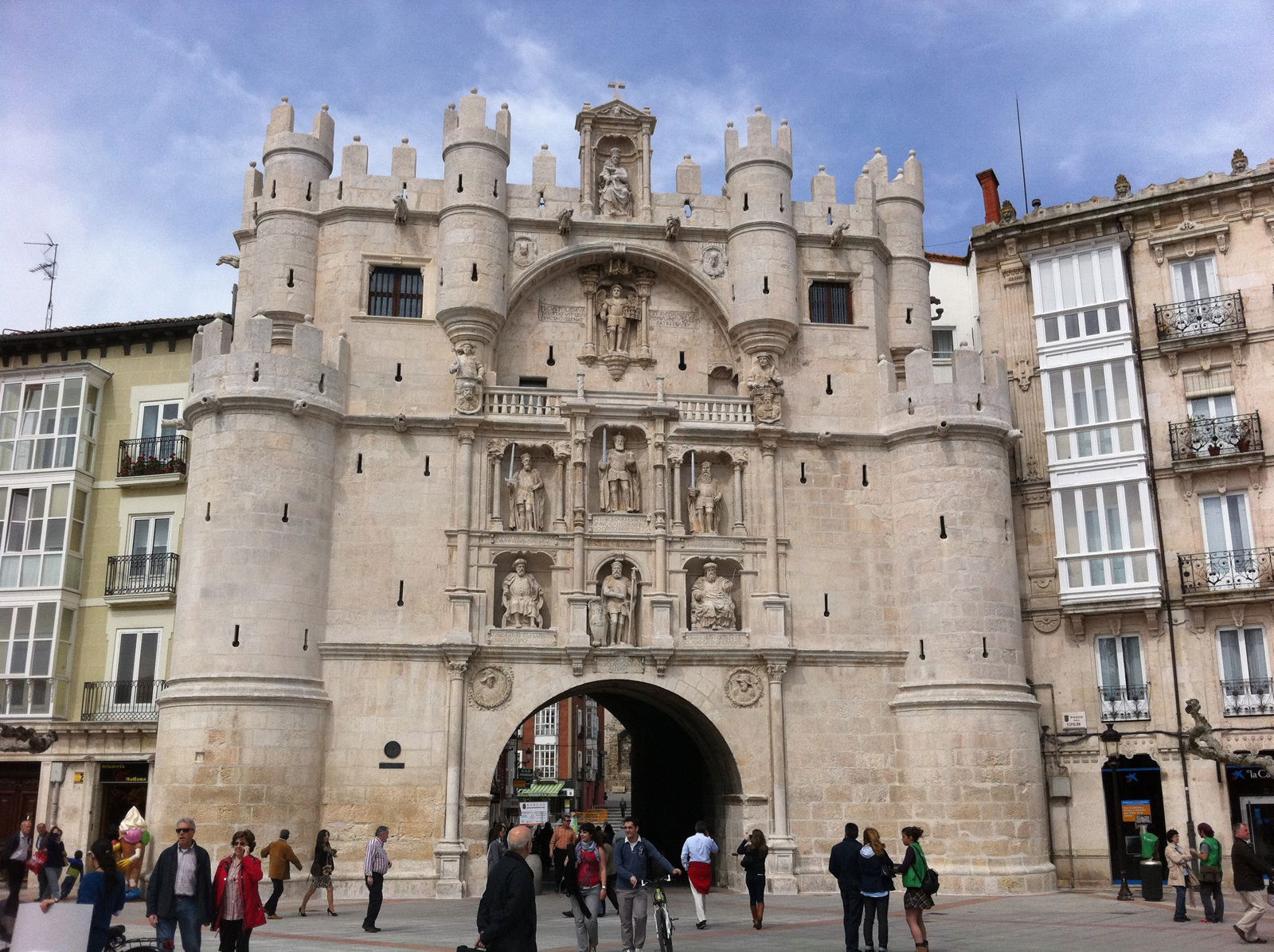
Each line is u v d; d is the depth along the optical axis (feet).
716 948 66.74
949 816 110.01
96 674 123.24
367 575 112.78
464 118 123.95
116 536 126.62
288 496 109.81
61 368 128.88
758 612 116.88
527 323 126.00
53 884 79.51
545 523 118.52
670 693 114.42
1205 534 118.42
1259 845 111.45
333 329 120.06
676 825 137.90
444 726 110.22
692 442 120.98
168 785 102.78
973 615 114.11
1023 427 127.65
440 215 123.13
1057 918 84.99
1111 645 120.26
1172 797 114.01
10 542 125.18
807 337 126.41
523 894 40.91
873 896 61.31
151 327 129.18
